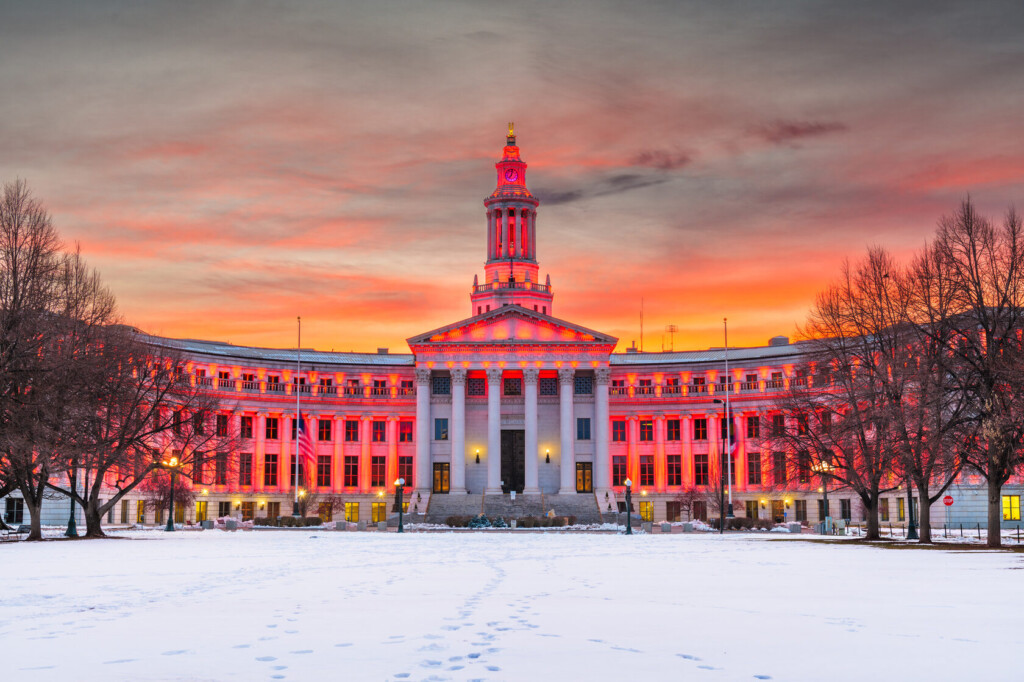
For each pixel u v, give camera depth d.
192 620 21.23
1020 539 69.56
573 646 17.55
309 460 116.75
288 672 15.16
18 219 66.06
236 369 132.50
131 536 75.38
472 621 20.92
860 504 118.50
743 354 138.62
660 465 136.88
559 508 124.31
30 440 61.56
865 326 69.69
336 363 138.12
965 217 60.09
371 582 31.27
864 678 14.68
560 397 132.12
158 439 100.06
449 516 118.19
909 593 27.03
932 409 60.25
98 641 18.22
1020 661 16.05
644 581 31.61
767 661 16.06
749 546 60.72
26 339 63.03
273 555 47.88
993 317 58.16
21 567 38.34
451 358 131.75
